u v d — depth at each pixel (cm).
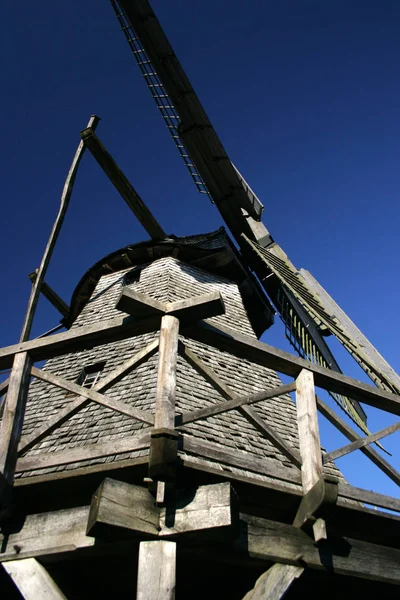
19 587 431
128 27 1466
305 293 1243
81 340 538
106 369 866
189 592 562
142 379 784
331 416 564
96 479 470
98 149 1180
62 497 487
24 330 915
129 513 424
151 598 396
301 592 552
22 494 480
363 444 550
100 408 751
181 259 1270
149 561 416
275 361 551
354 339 1052
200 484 462
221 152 1501
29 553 450
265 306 1427
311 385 544
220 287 1222
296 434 802
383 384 946
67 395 842
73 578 521
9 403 506
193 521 429
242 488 470
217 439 682
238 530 456
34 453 692
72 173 1140
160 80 1475
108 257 1269
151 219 1252
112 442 477
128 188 1218
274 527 478
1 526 476
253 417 505
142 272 1216
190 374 803
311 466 491
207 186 1527
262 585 450
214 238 1410
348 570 484
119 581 521
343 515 494
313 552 478
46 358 556
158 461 425
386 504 529
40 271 1002
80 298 1332
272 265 1333
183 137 1495
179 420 470
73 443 689
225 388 517
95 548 445
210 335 532
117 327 527
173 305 521
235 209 1537
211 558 455
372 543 525
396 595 543
